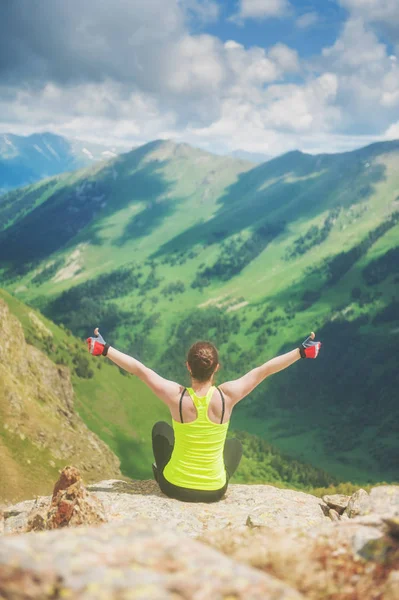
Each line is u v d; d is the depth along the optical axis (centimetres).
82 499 668
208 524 670
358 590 331
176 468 736
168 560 277
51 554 267
